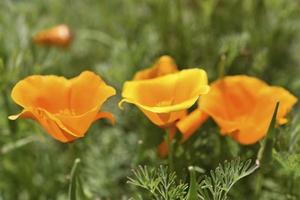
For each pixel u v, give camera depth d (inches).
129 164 34.5
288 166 29.5
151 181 28.2
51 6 40.7
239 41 35.5
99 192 33.7
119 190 34.0
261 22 38.1
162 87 28.9
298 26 38.4
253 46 37.5
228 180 28.6
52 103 28.8
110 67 36.3
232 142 31.5
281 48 38.4
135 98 28.3
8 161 35.3
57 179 35.3
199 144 31.9
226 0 38.7
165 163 30.7
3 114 35.5
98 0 40.9
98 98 28.6
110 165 34.3
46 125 28.1
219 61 35.5
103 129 36.1
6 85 34.4
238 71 36.0
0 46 35.9
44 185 35.5
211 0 36.9
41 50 37.7
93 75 28.9
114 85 36.0
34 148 36.0
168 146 29.3
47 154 35.9
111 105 35.7
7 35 37.7
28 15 38.7
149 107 27.7
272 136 28.7
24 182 35.3
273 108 29.5
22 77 35.8
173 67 31.5
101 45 40.0
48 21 40.4
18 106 35.7
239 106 30.3
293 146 30.7
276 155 29.7
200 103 29.6
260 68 36.0
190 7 40.3
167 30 37.8
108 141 34.9
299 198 31.4
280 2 37.6
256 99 30.1
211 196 30.1
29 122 34.9
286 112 29.9
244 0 38.6
